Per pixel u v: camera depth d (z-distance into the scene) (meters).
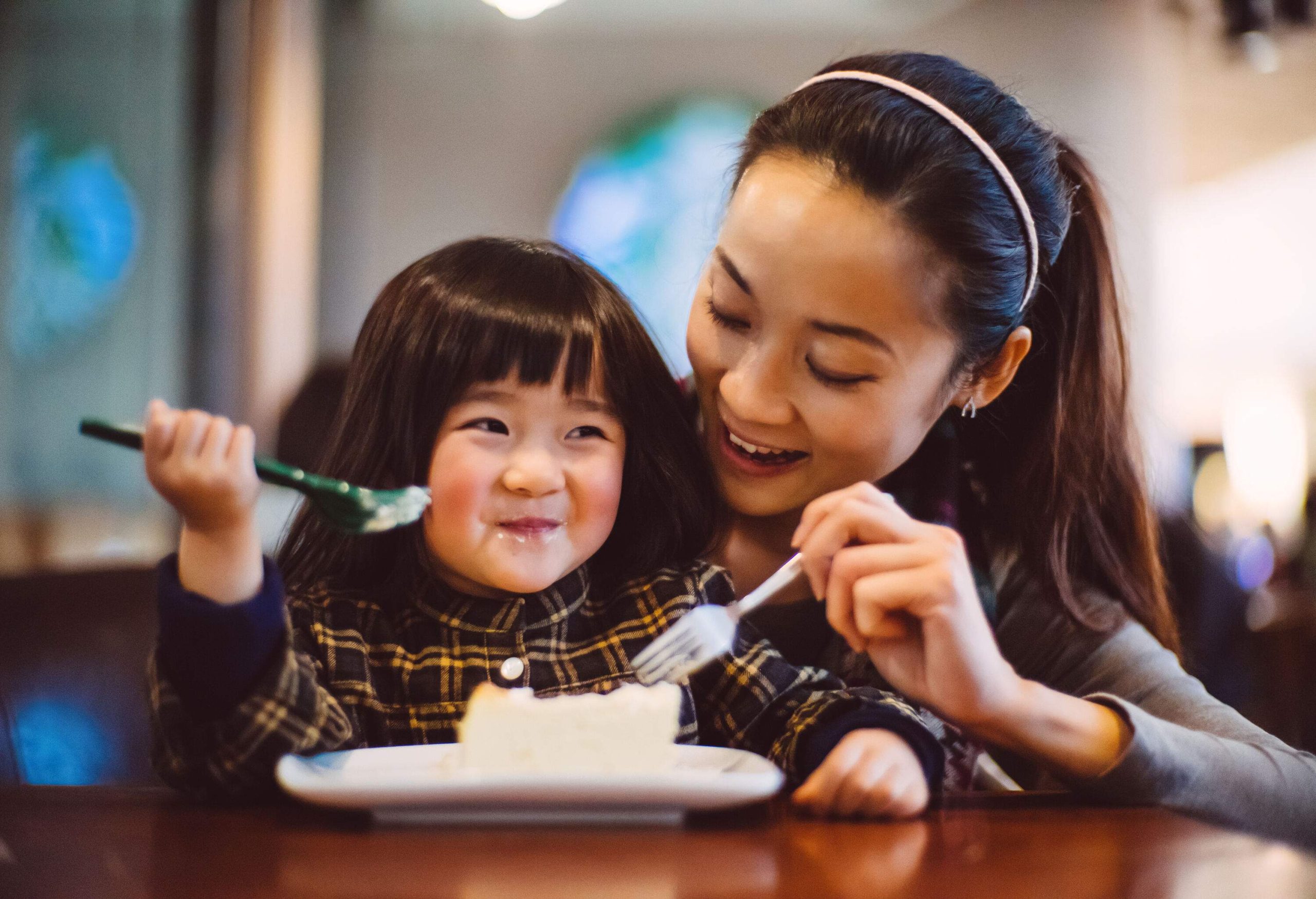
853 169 0.98
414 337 1.04
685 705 1.05
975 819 0.83
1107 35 5.31
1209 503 6.04
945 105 1.06
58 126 3.87
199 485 0.74
